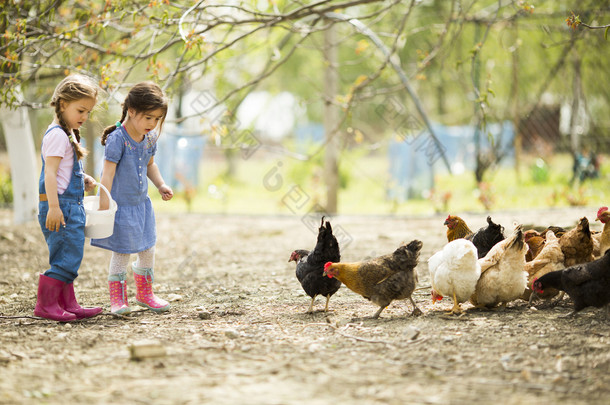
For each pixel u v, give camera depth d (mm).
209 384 3305
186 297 6133
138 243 5113
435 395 3135
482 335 4219
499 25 13148
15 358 3803
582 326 4418
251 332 4520
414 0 8039
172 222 12781
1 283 6898
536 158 20391
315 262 5141
